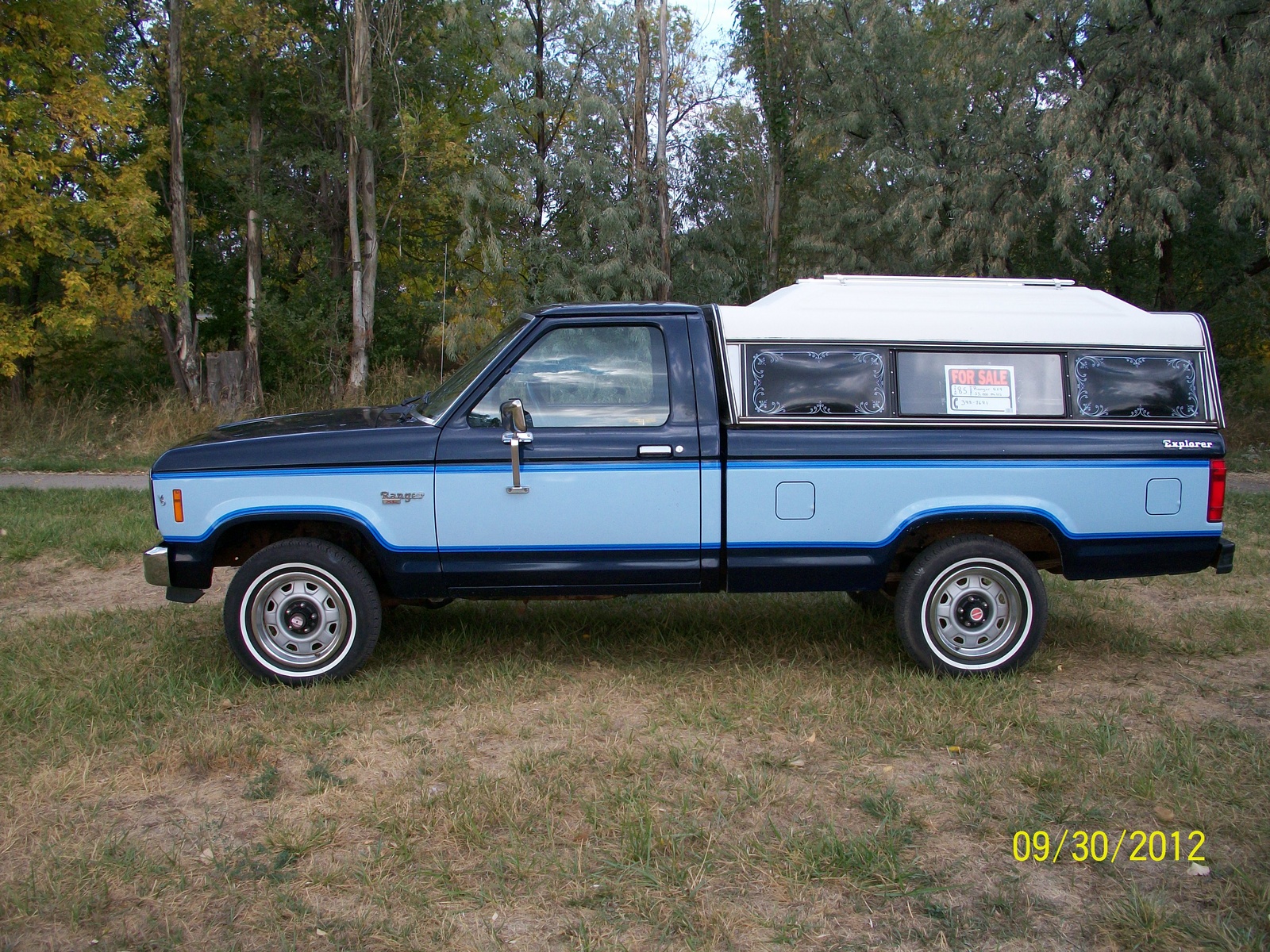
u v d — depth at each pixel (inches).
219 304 898.1
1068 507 198.7
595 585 198.1
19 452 590.2
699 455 193.9
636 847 133.1
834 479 195.5
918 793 152.3
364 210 768.9
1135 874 130.0
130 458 578.6
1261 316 663.8
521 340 197.5
